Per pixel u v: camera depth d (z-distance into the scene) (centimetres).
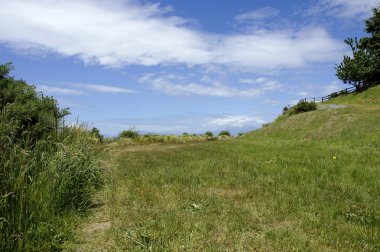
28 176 657
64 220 668
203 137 4212
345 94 5959
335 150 1995
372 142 2305
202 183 1069
